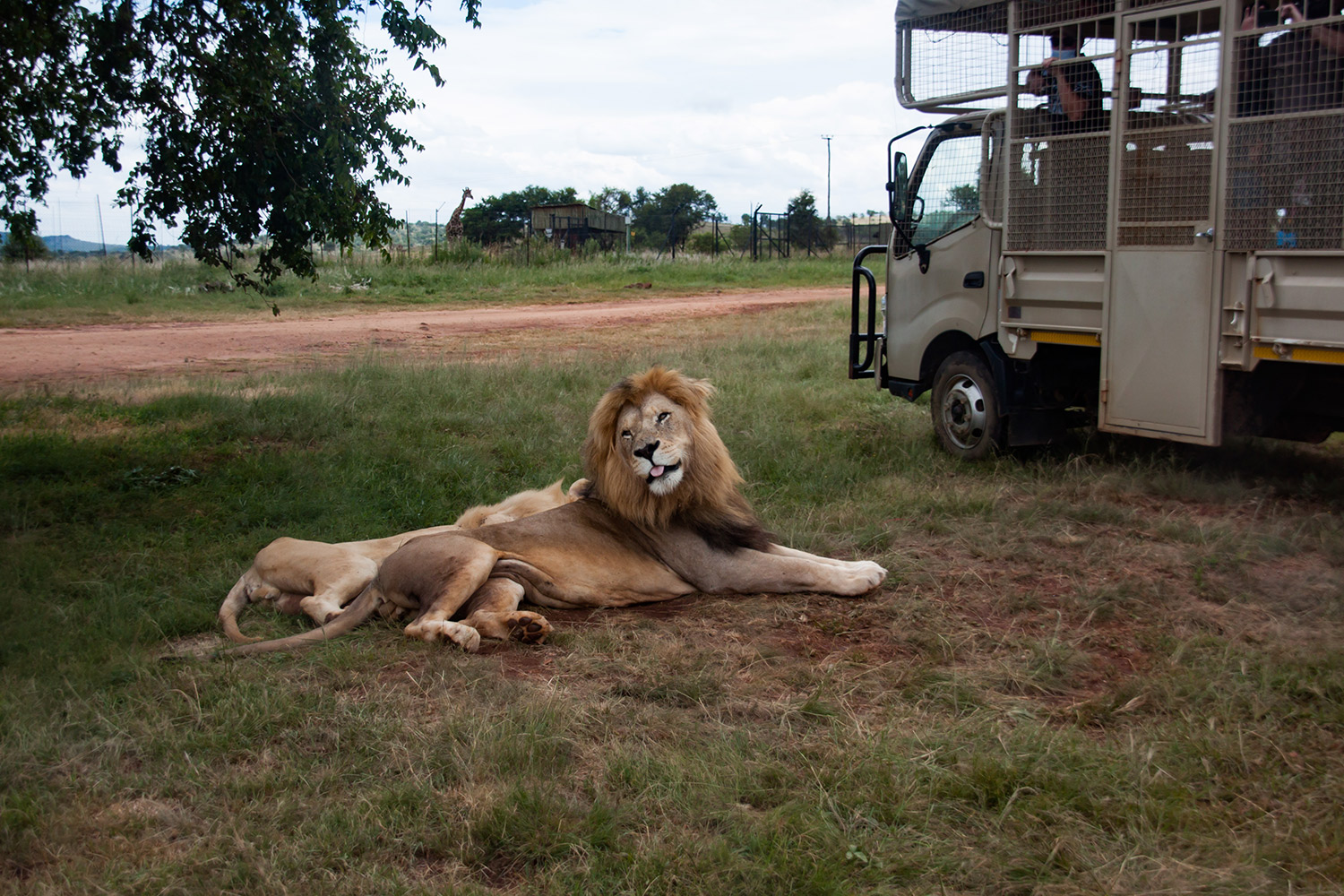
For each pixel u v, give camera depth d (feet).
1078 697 13.41
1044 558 18.94
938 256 27.94
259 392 37.45
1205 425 21.43
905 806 10.37
